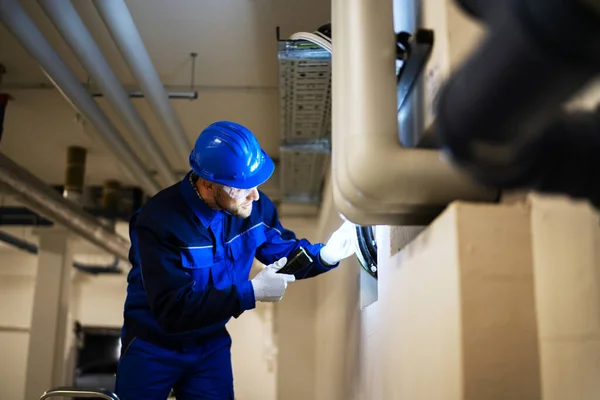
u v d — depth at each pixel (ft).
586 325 2.47
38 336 16.17
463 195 3.16
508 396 2.61
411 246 3.69
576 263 2.55
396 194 3.18
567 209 2.61
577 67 1.37
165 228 5.59
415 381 3.51
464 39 3.01
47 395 5.55
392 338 4.37
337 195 3.63
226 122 5.72
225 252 6.29
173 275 5.33
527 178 1.73
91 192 18.58
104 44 9.53
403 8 4.13
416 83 3.71
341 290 9.21
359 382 6.68
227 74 10.64
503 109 1.56
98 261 24.56
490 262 2.73
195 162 5.60
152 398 6.27
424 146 3.61
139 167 12.75
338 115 3.52
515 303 2.70
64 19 6.54
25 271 23.88
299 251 6.02
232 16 8.67
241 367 19.65
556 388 2.57
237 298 5.27
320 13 8.50
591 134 1.64
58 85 8.14
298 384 16.15
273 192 16.35
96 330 23.48
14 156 15.66
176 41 9.44
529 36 1.36
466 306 2.69
